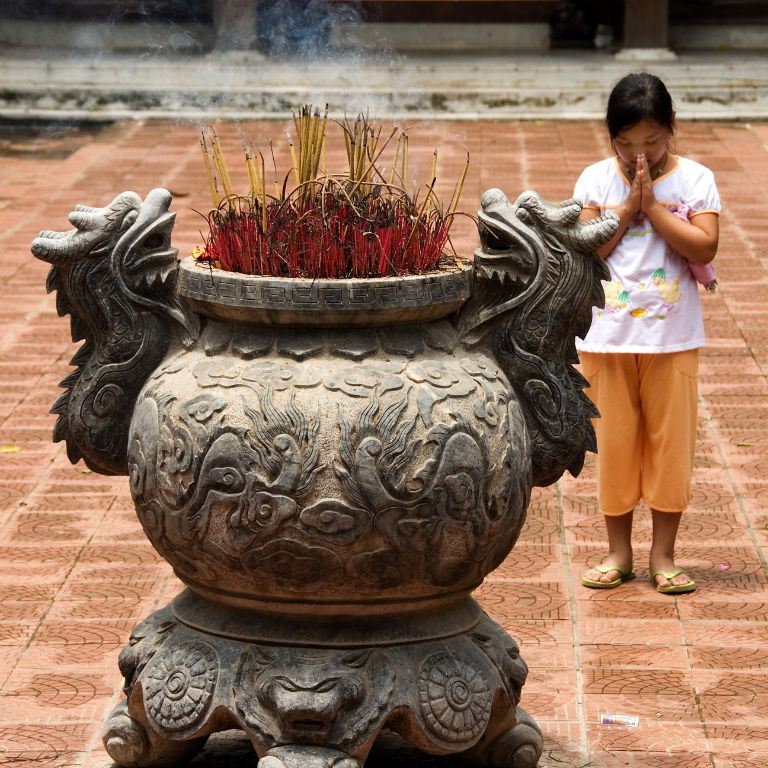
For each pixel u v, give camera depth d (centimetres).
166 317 390
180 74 1991
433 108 1942
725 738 437
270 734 359
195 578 376
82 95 1936
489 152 1647
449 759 416
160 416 366
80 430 397
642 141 523
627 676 481
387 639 368
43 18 2131
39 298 1047
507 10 2223
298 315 360
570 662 493
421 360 370
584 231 383
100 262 386
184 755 402
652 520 593
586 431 402
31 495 665
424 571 360
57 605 540
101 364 393
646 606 541
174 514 362
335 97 1917
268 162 1570
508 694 391
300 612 365
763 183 1467
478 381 373
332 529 348
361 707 360
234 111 1920
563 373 395
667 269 538
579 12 2189
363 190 411
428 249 384
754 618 530
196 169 1543
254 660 368
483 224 388
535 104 1947
